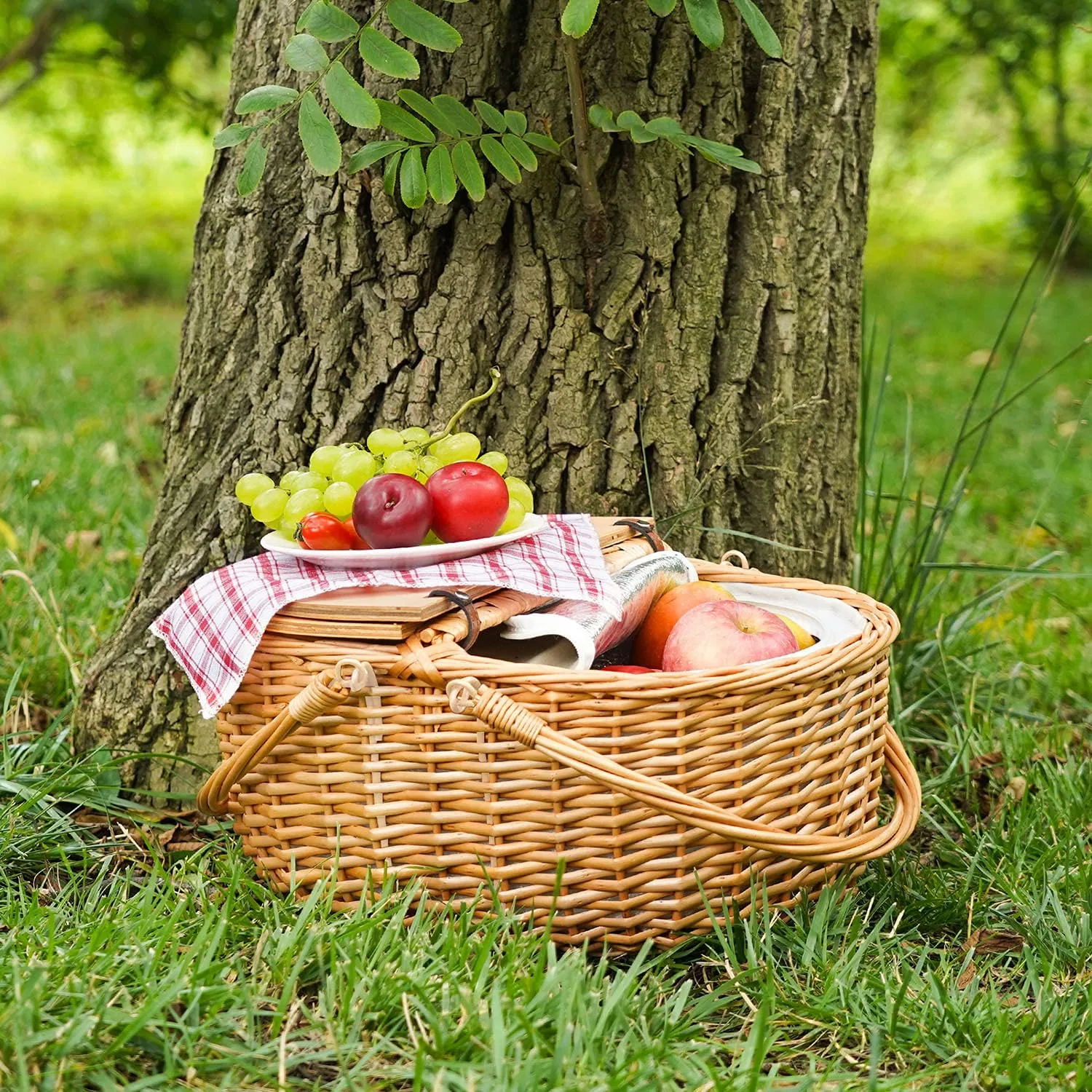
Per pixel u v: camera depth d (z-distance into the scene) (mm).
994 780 2363
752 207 2293
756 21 1905
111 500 3586
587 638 1740
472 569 1765
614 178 2240
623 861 1662
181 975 1543
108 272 9047
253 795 1797
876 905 1928
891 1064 1531
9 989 1501
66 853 2008
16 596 2836
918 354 7152
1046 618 3252
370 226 2201
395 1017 1526
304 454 2277
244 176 1959
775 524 2395
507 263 2240
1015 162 11469
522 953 1631
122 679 2277
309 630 1698
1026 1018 1579
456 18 2156
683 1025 1551
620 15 2176
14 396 4973
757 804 1685
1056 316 8648
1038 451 5027
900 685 2619
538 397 2258
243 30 2291
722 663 1789
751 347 2320
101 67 9664
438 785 1675
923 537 2807
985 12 9648
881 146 12461
